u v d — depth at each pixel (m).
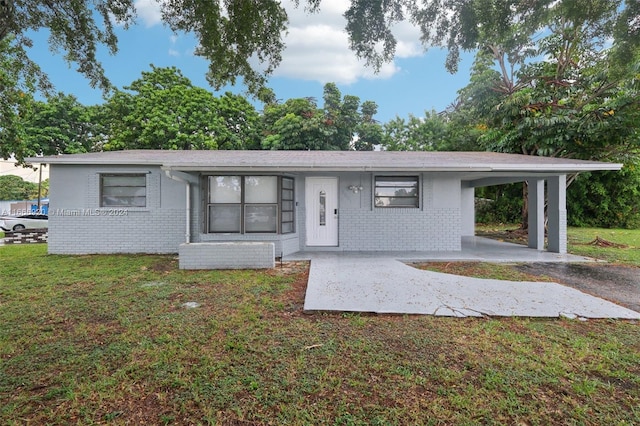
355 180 9.57
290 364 2.89
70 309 4.37
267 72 5.89
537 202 10.05
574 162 8.41
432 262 7.82
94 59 5.82
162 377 2.67
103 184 9.41
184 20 5.04
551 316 4.09
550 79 13.16
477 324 3.85
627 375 2.75
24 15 5.03
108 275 6.38
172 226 9.45
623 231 16.17
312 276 6.15
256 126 25.19
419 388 2.55
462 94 16.20
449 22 4.79
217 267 7.07
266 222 8.71
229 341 3.36
